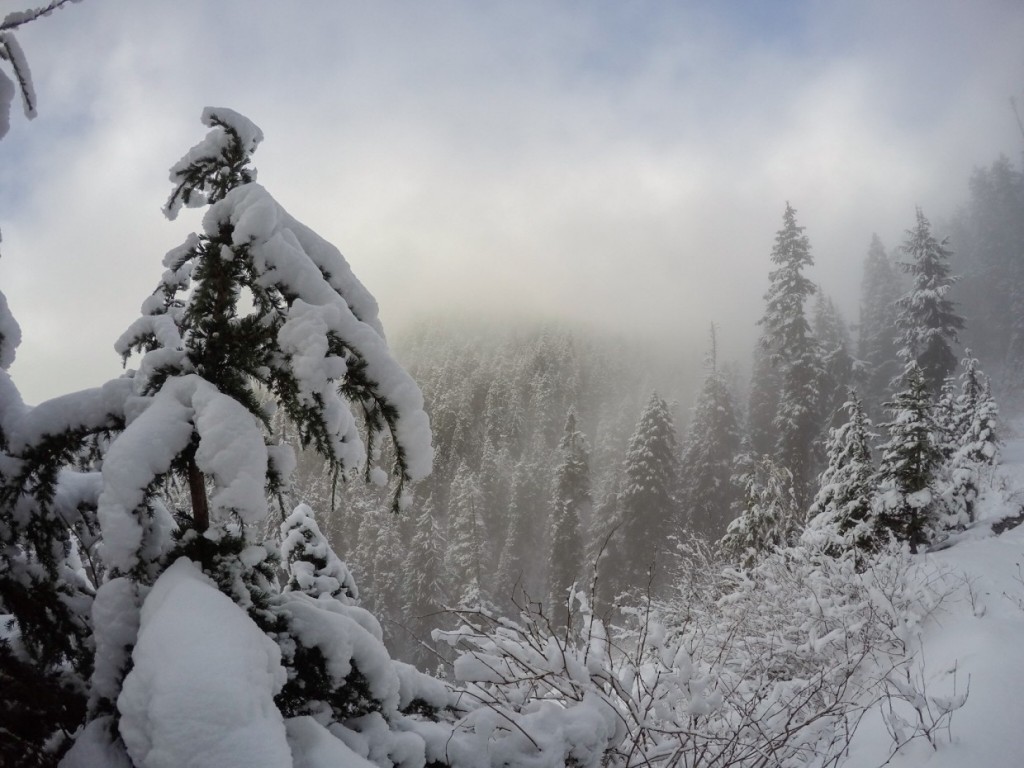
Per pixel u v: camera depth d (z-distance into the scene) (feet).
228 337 7.68
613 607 13.28
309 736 6.53
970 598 23.77
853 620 23.59
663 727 11.39
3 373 7.68
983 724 15.28
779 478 47.11
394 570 113.09
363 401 7.92
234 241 7.22
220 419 6.61
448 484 151.74
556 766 8.36
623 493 100.48
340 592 12.89
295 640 7.30
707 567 34.19
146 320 8.43
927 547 40.63
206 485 7.76
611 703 10.23
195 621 5.69
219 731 4.85
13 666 6.84
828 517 44.09
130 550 6.40
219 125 8.31
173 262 8.32
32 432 7.34
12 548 7.59
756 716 13.94
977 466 53.36
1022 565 26.71
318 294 7.51
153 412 6.92
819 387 102.63
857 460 45.11
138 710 5.13
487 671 10.56
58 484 8.13
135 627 6.84
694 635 19.79
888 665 20.74
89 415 7.63
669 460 105.60
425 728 8.14
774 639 23.31
